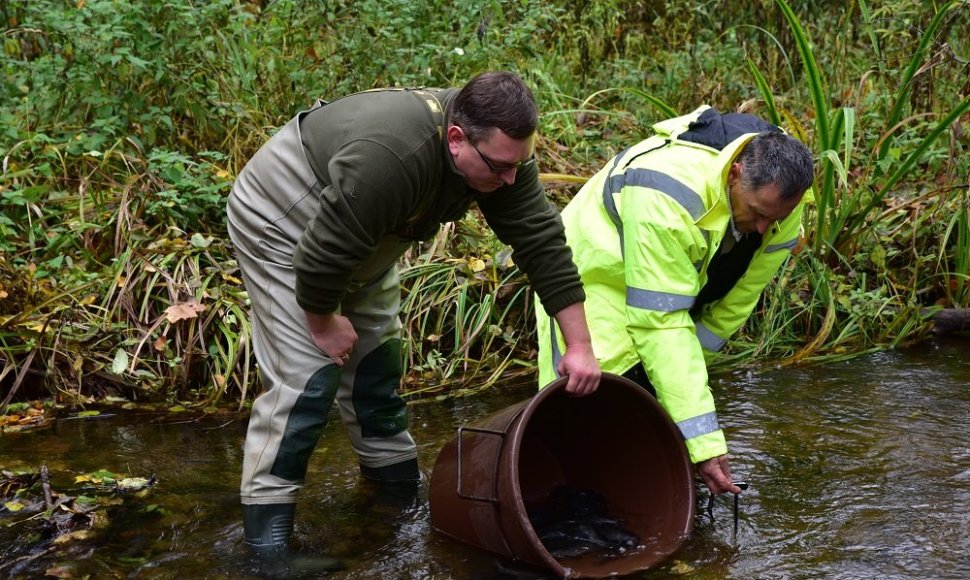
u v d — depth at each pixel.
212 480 3.25
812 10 7.25
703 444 2.71
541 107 5.95
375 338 3.03
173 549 2.74
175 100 4.98
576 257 3.04
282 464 2.68
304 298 2.48
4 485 3.16
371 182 2.32
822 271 4.77
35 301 4.14
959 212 4.95
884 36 6.49
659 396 2.78
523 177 2.63
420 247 4.73
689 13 7.48
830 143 4.91
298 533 2.84
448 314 4.51
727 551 2.70
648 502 2.88
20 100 5.23
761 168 2.67
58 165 4.96
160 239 4.41
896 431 3.61
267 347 2.70
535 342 4.55
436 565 2.64
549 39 6.97
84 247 4.54
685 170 2.78
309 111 2.62
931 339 4.83
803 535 2.79
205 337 4.19
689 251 2.75
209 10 5.14
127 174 4.80
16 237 4.50
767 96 4.92
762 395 4.06
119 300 4.18
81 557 2.69
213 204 4.67
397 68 5.30
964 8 5.34
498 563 2.63
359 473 3.30
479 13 5.73
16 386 3.91
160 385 4.03
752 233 3.04
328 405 2.69
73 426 3.76
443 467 2.84
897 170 4.91
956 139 5.16
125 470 3.34
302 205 2.57
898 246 5.18
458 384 4.24
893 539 2.75
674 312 2.73
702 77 6.44
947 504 2.97
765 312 4.75
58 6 5.32
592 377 2.65
